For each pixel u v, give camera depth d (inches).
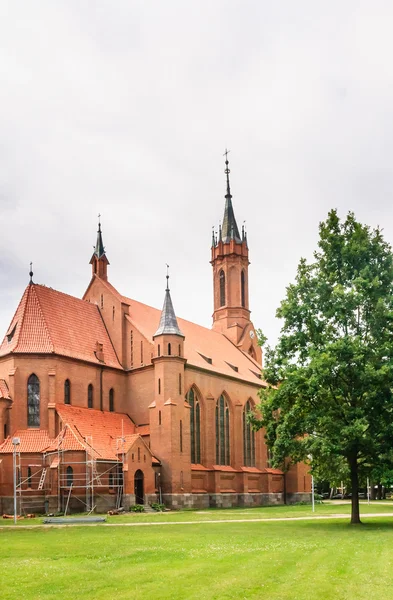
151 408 3024.1
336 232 2156.7
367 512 2699.3
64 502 2544.3
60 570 1002.1
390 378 1894.7
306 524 1980.8
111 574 954.7
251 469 3624.5
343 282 2122.3
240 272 4419.3
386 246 2117.4
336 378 1982.0
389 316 1935.3
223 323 4365.2
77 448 2596.0
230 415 3575.3
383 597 799.1
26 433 2709.2
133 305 3479.3
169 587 849.5
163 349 3043.8
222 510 2938.0
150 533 1674.5
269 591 823.1
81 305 3267.7
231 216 4512.8
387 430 1886.1
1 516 2482.8
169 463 2915.8
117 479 2684.5
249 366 4074.8
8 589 847.7
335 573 956.6
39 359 2802.7
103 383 3080.7
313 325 2080.5
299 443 1982.0
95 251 3499.0
